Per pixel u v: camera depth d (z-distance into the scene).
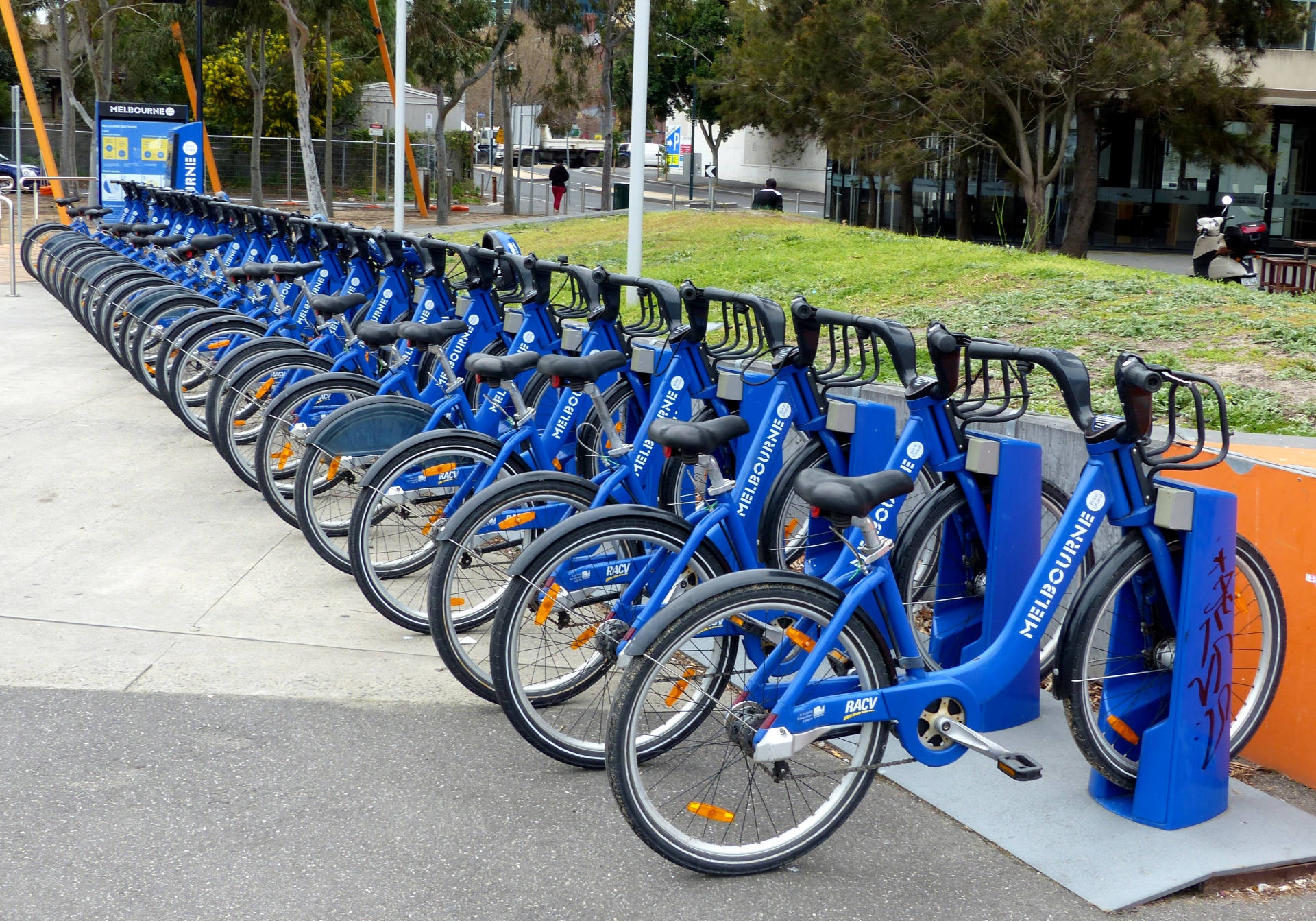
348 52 37.72
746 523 3.81
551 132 65.69
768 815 3.20
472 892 2.88
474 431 4.66
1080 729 3.15
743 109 24.45
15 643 4.32
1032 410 5.34
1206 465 3.10
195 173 17.42
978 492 3.62
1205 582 3.10
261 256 7.93
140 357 7.46
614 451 3.98
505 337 5.43
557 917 2.79
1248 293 8.29
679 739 3.50
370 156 33.31
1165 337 6.89
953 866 3.02
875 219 26.45
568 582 3.45
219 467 6.82
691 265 12.18
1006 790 3.37
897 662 3.05
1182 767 3.14
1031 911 2.83
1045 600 3.12
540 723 3.43
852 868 3.01
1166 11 15.02
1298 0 22.27
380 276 6.63
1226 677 3.17
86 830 3.10
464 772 3.47
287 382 5.81
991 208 24.41
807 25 17.00
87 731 3.66
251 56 29.95
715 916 2.80
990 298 8.54
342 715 3.83
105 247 11.05
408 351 5.36
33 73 39.19
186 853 3.01
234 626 4.55
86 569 5.13
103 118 17.11
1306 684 3.42
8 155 34.19
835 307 8.84
